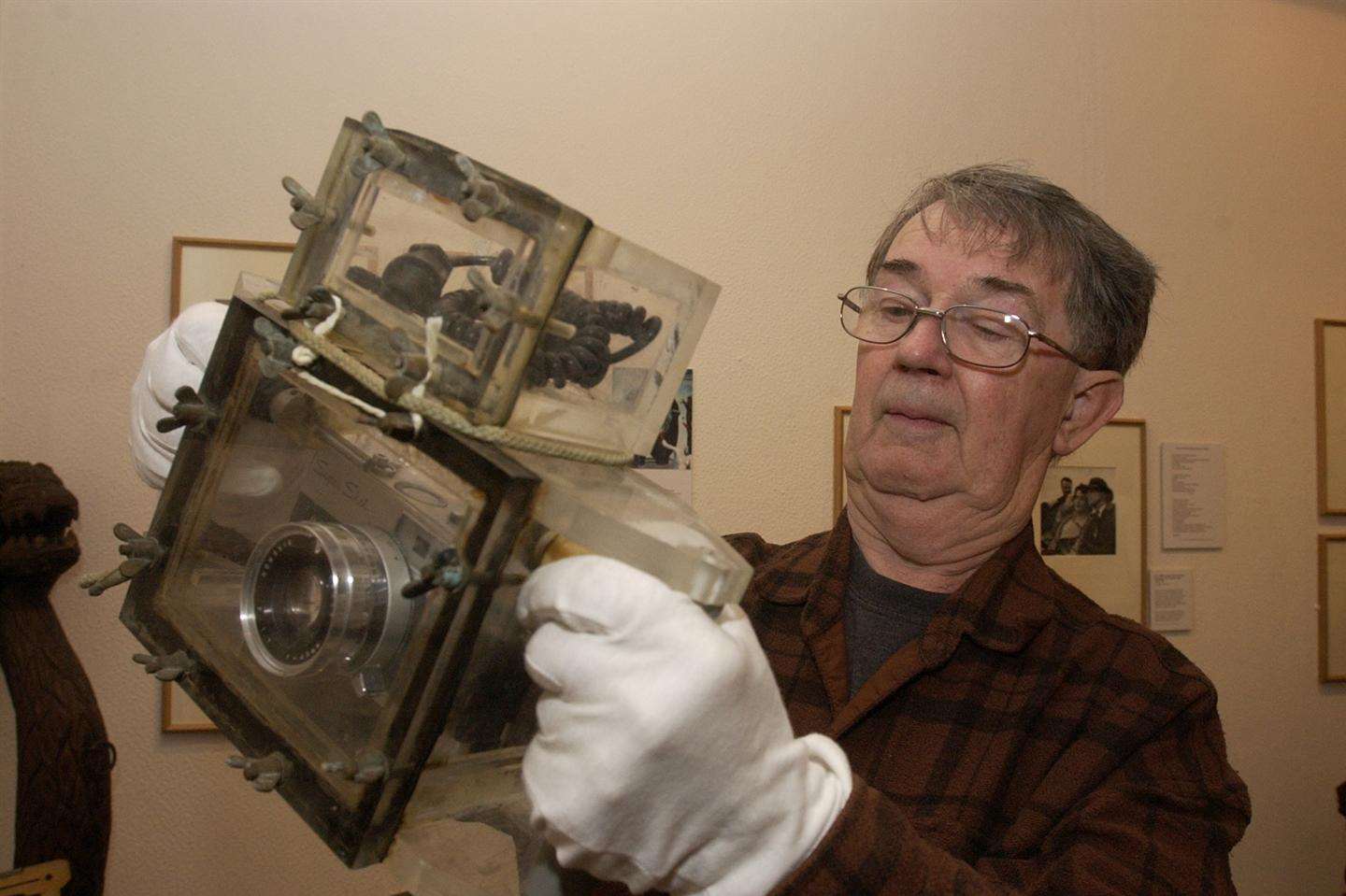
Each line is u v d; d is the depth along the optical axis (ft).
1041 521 6.14
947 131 6.00
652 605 1.47
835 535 3.07
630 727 1.42
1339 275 6.69
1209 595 6.49
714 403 5.61
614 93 5.43
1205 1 6.55
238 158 4.93
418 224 1.75
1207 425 6.52
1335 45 6.72
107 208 4.81
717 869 1.58
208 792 4.92
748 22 5.66
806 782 1.68
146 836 4.84
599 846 1.48
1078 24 6.28
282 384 1.88
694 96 5.57
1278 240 6.68
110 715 4.83
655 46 5.50
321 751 1.65
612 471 1.89
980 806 2.46
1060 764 2.50
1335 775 6.67
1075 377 2.95
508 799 1.81
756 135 5.66
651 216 5.49
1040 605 2.75
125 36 4.81
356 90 5.06
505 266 1.63
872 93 5.87
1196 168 6.51
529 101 5.30
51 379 4.77
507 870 1.91
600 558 1.54
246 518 1.93
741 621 1.69
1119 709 2.54
